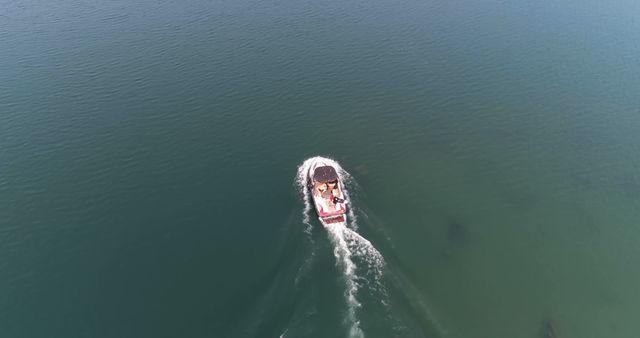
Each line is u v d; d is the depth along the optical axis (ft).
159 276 233.35
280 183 296.10
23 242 252.83
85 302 221.25
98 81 401.08
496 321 214.28
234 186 293.84
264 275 229.45
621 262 249.55
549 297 228.43
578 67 427.33
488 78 414.00
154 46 466.29
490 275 237.45
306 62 441.27
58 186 290.97
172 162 314.14
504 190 296.71
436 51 460.14
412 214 274.16
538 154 326.85
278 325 200.75
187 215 271.49
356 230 250.78
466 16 539.70
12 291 226.38
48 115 354.13
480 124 357.61
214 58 445.78
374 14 549.95
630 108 369.30
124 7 570.46
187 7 572.10
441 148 333.62
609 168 313.53
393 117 366.02
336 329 195.93
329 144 335.67
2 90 382.01
